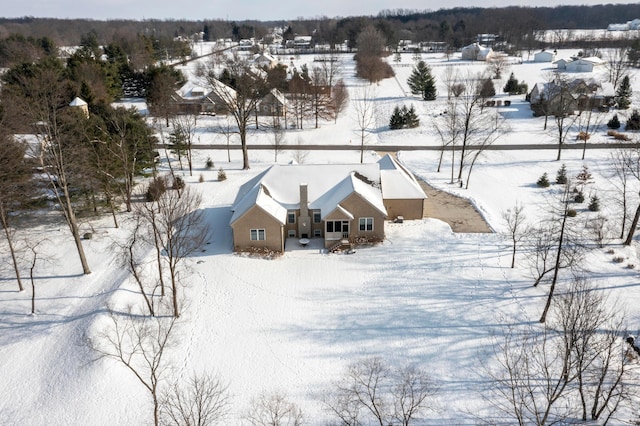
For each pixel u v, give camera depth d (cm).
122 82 11050
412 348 3397
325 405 2953
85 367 3244
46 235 4956
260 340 3509
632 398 2875
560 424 2745
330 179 4988
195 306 3872
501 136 8150
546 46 19412
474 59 15988
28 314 3825
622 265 4272
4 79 8469
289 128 8962
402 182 5188
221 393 3055
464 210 5497
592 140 7819
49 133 4200
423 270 4281
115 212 5469
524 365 3148
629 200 5619
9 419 2950
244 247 4597
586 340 2655
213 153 7669
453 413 2875
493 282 4075
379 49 15800
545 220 5094
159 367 3262
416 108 10169
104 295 3978
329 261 4462
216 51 18812
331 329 3606
